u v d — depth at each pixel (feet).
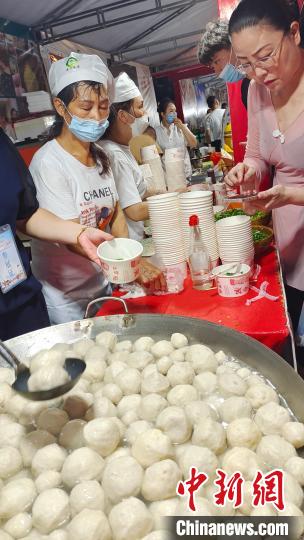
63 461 3.25
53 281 7.18
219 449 3.22
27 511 2.98
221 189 9.37
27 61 17.83
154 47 28.02
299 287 7.88
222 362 4.30
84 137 6.35
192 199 6.02
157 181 10.36
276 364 3.80
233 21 6.06
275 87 6.38
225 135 13.88
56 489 2.99
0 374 4.40
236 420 3.34
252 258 6.23
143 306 5.78
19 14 16.94
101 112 6.32
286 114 6.68
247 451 3.06
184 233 6.22
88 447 3.28
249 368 4.16
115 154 8.07
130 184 8.33
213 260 6.26
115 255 5.48
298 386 3.43
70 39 21.47
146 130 15.34
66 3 17.48
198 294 5.89
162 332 4.87
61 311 7.24
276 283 5.78
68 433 3.47
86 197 6.68
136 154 11.71
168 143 17.22
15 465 3.32
